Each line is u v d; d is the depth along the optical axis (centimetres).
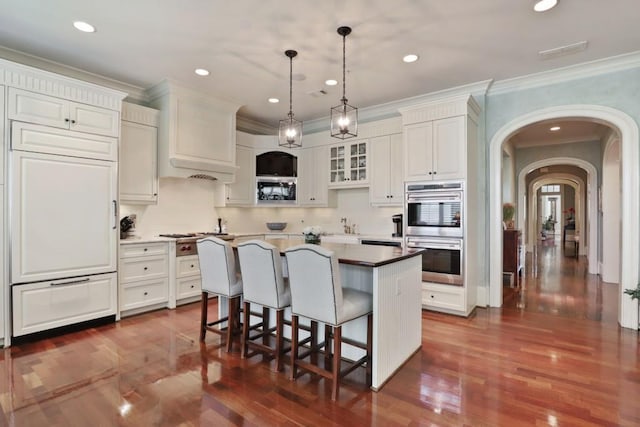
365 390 233
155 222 458
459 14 272
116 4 261
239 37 311
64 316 332
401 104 490
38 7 264
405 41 316
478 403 216
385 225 538
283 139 338
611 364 269
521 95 413
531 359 279
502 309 423
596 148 715
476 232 430
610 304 446
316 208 616
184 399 221
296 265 238
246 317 284
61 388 233
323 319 230
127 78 404
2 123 296
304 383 242
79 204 341
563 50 334
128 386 236
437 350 297
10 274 301
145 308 404
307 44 323
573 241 1416
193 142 443
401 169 472
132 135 407
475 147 426
